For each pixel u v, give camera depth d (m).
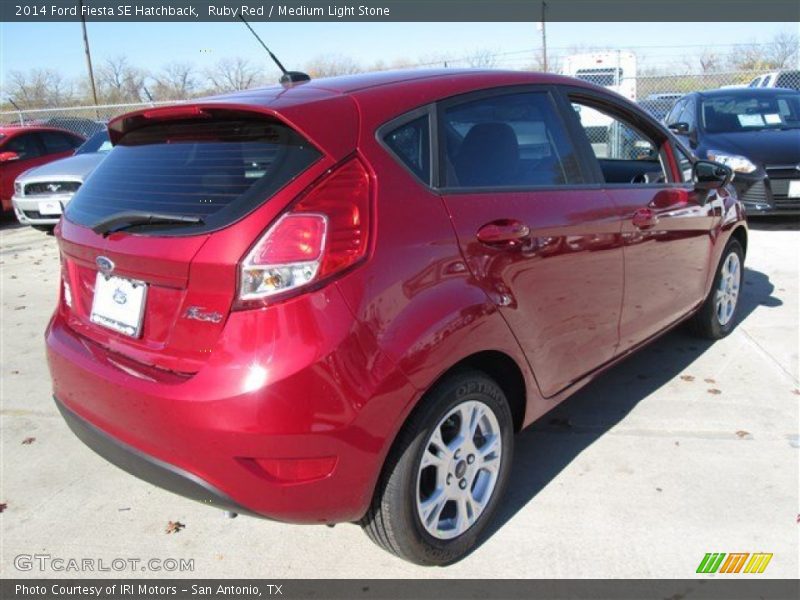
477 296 2.29
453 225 2.27
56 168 9.36
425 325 2.11
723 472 2.96
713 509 2.71
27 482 3.13
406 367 2.05
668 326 3.73
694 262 3.82
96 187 2.59
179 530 2.75
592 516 2.70
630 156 3.55
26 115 22.33
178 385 2.00
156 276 2.12
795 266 6.18
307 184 1.98
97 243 2.31
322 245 1.94
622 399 3.70
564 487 2.91
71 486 3.08
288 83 2.63
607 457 3.12
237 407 1.90
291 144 2.08
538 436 3.34
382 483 2.18
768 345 4.36
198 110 2.27
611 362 3.24
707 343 4.44
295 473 1.97
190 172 2.24
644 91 14.77
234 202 2.03
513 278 2.46
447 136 2.40
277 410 1.89
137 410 2.09
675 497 2.80
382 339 2.01
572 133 2.97
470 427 2.42
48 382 4.27
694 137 8.37
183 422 1.97
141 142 2.59
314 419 1.92
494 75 2.73
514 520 2.70
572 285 2.78
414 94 2.37
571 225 2.73
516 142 2.68
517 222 2.48
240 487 1.98
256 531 2.73
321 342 1.91
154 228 2.14
